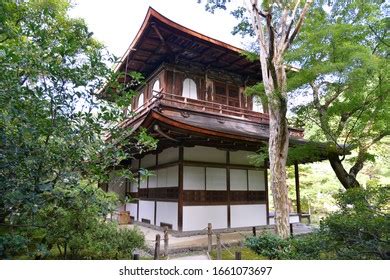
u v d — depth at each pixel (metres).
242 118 12.25
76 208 3.64
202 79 12.27
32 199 2.71
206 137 8.66
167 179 10.68
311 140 9.66
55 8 8.04
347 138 9.60
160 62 11.85
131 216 13.98
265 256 6.36
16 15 5.30
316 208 20.83
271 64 6.52
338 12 8.91
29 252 3.84
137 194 13.58
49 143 2.97
